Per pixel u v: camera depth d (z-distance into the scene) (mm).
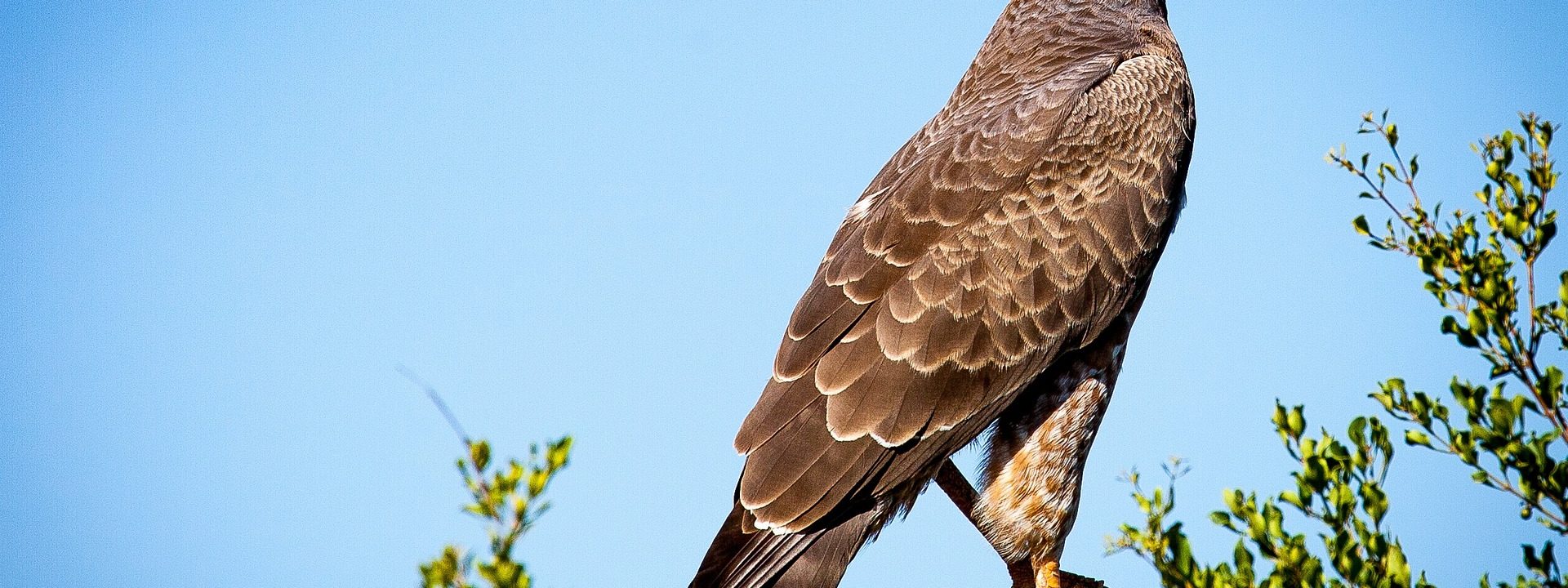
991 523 10422
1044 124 10766
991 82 12484
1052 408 10406
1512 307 9852
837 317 9859
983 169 10500
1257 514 9070
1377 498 8953
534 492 7176
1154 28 12828
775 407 9633
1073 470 10508
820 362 9711
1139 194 10812
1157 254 10930
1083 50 12289
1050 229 10375
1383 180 10430
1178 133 11289
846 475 9461
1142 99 11242
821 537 9414
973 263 10109
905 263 10039
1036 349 10156
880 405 9625
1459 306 10094
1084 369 10539
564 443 7305
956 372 9875
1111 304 10516
